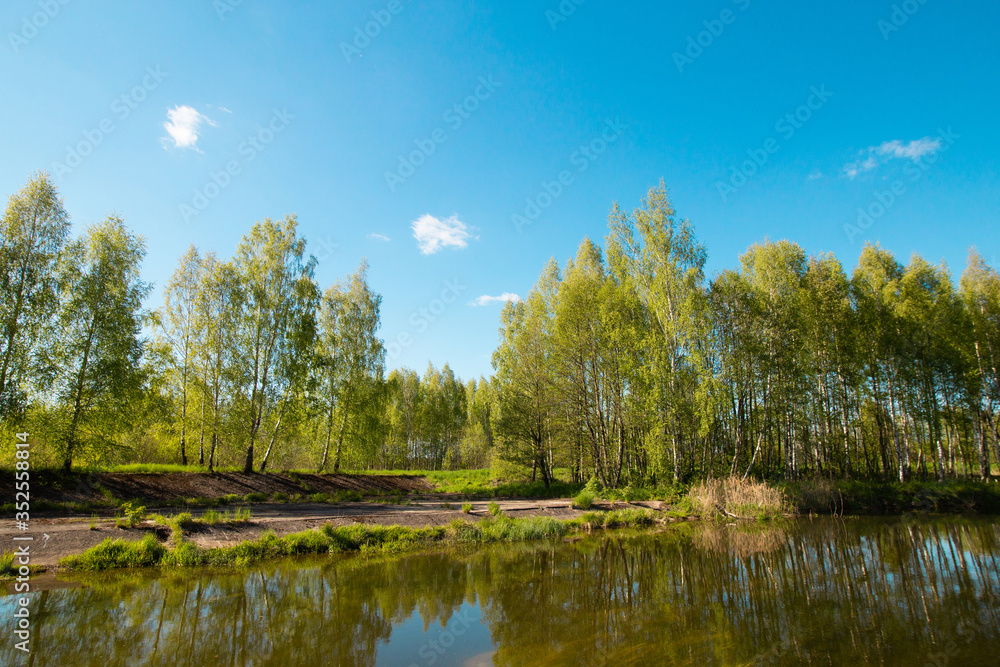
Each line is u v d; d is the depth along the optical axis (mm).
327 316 36781
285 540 15078
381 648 8258
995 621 9562
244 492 24672
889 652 8086
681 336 27156
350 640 8594
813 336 30266
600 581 12680
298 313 29797
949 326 29609
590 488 27297
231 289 28906
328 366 35219
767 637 8789
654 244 28172
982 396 29531
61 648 7773
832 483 26828
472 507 23812
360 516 19219
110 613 9359
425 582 12398
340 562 14258
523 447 31406
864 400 31766
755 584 12383
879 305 30453
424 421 63188
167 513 17156
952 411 30422
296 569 13250
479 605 10703
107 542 12727
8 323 18859
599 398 30516
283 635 8734
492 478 36875
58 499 17891
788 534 19734
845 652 8109
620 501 25688
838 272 31797
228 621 9305
